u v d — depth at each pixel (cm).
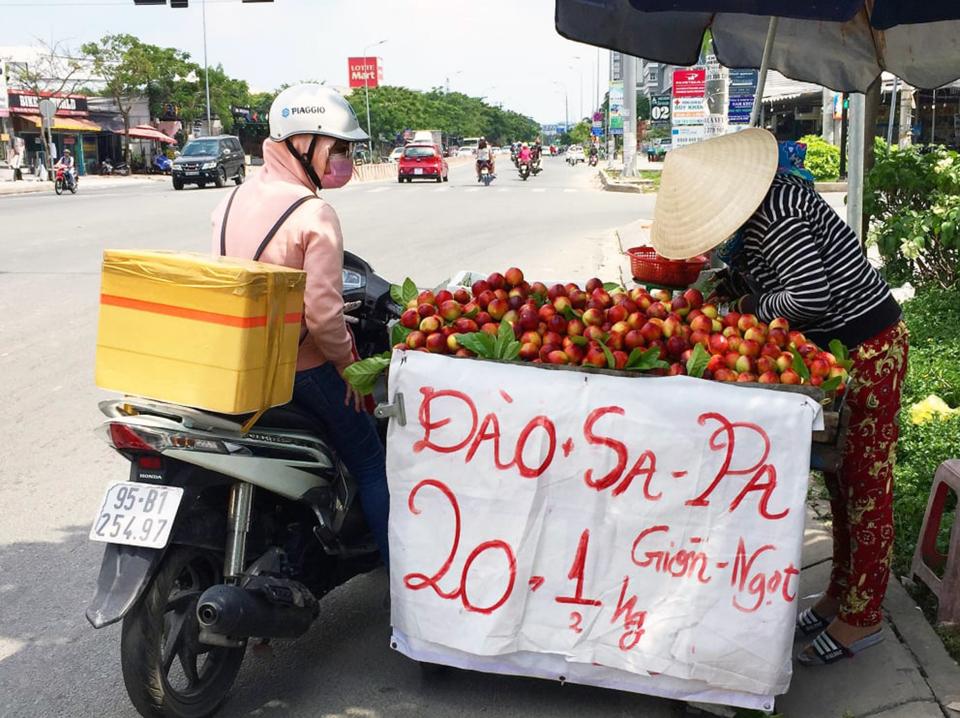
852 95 771
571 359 314
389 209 2347
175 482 305
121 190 3697
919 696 337
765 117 3978
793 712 336
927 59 487
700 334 323
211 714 329
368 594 432
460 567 318
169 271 292
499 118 16838
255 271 287
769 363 305
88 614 289
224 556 320
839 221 337
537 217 2114
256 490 329
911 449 522
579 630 313
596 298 348
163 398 299
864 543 349
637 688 317
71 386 741
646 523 304
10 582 442
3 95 4669
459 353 320
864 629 355
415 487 318
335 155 351
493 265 1335
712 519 300
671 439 298
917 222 852
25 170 4944
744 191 325
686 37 499
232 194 351
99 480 562
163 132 6369
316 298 330
